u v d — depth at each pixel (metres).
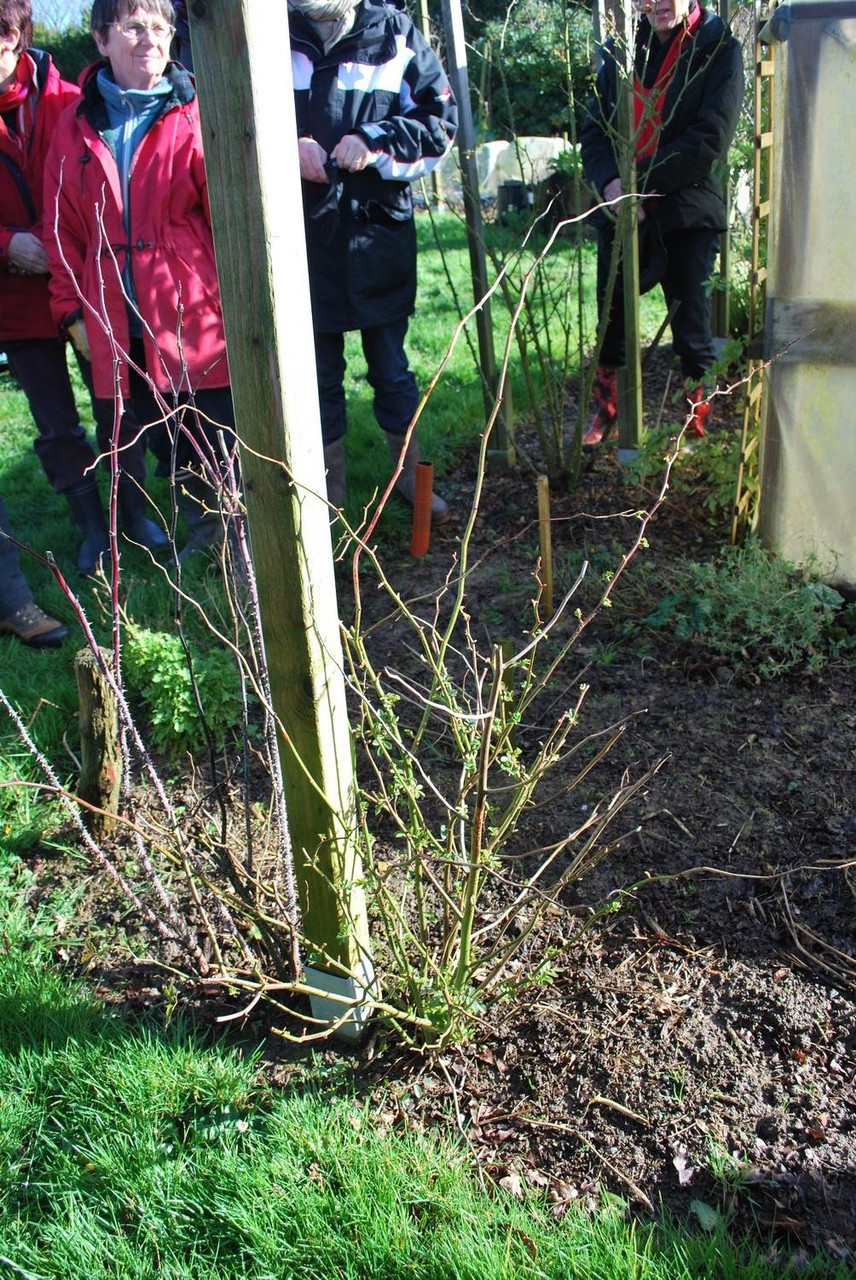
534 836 3.01
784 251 3.56
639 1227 2.05
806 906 2.72
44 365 4.41
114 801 3.18
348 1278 1.96
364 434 5.68
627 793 2.41
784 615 3.60
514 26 7.84
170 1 3.72
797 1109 2.25
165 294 3.91
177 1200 2.12
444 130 4.26
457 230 11.14
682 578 3.92
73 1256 2.04
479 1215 2.05
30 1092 2.38
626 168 4.26
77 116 3.85
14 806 3.30
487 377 5.01
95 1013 2.55
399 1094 2.36
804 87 3.31
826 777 3.09
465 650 3.84
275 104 1.75
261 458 1.92
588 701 3.51
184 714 3.44
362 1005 2.41
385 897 2.33
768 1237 2.03
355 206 4.14
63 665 3.94
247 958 2.50
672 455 2.60
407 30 4.20
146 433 4.38
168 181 3.83
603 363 5.13
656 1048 2.41
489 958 2.36
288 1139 2.22
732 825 2.97
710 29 4.45
